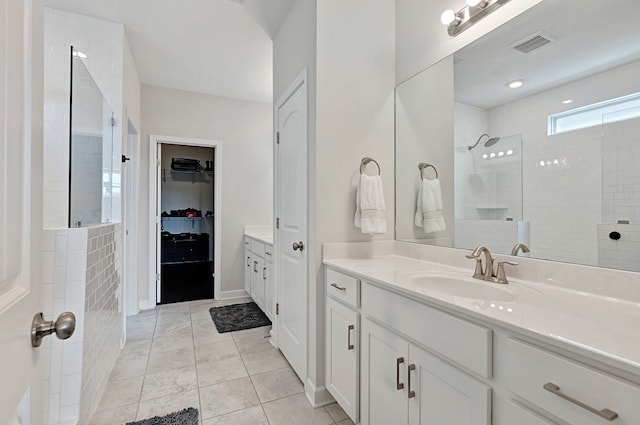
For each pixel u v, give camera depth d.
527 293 1.09
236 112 3.93
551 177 1.20
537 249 1.23
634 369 0.55
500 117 1.39
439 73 1.69
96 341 1.70
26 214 0.55
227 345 2.52
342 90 1.83
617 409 0.58
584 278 1.07
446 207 1.66
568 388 0.66
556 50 1.19
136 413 1.67
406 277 1.31
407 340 1.14
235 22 2.45
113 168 2.42
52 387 1.43
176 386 1.93
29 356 0.56
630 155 0.98
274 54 2.51
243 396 1.83
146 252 3.48
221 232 3.84
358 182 1.83
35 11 0.58
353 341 1.47
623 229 0.99
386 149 1.96
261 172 4.05
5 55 0.47
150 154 3.50
